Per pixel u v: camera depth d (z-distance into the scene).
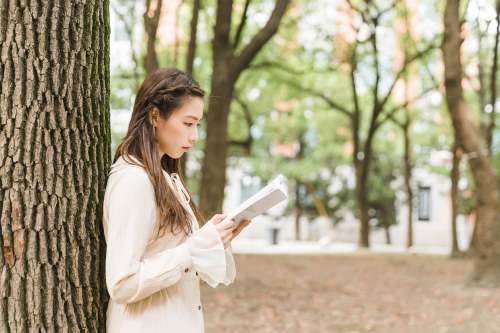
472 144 12.23
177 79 2.62
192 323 2.59
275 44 23.48
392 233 37.44
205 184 13.84
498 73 22.89
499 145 19.45
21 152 2.62
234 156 31.50
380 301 10.44
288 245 31.55
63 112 2.69
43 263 2.64
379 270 15.68
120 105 21.23
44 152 2.65
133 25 19.17
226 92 13.51
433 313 9.34
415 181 34.81
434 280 13.50
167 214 2.54
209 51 21.89
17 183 2.62
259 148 32.31
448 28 12.31
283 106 30.62
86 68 2.76
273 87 26.27
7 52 2.63
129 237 2.42
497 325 8.40
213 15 21.12
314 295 10.88
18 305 2.61
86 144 2.75
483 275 12.09
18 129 2.62
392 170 33.53
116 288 2.38
